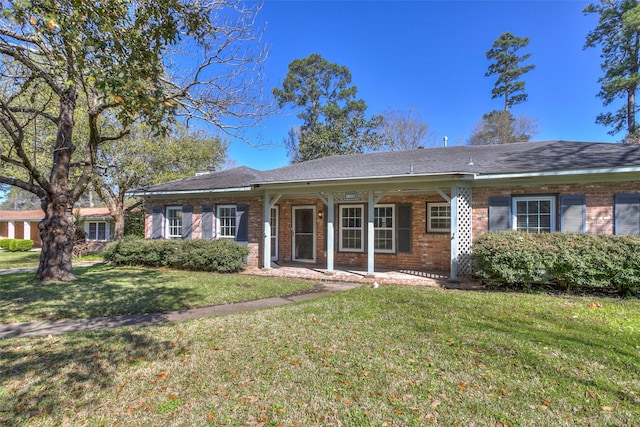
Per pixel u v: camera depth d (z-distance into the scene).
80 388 3.30
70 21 3.39
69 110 9.64
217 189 12.05
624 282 6.97
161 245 12.27
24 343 4.50
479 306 6.29
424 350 4.18
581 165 7.94
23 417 2.83
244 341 4.53
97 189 18.44
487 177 8.67
